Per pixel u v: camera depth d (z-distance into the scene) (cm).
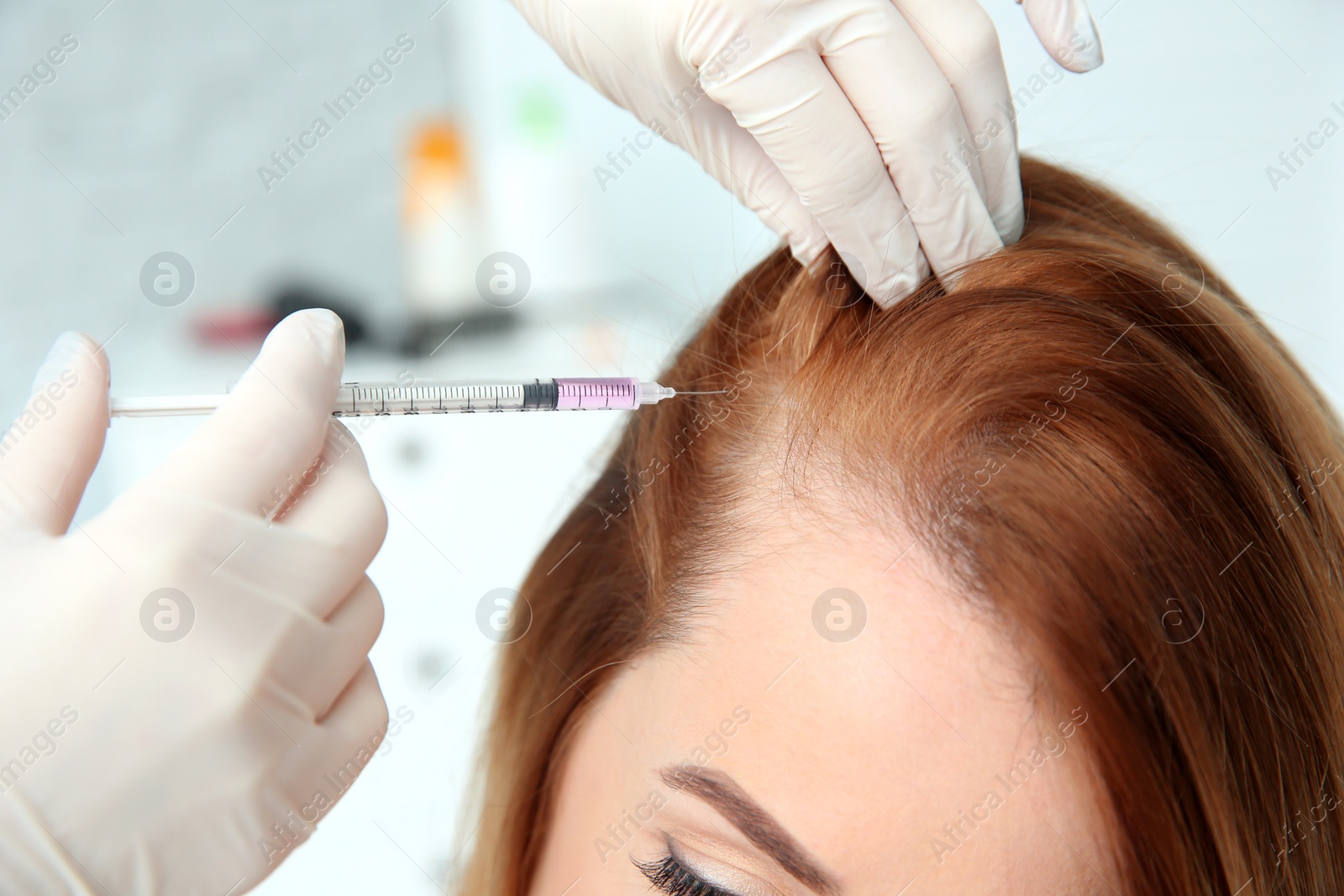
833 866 102
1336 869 119
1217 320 129
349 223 227
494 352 213
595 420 176
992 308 115
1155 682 105
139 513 102
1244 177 172
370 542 116
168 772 100
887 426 114
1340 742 122
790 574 112
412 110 221
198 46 228
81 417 109
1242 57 173
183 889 106
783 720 107
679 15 120
